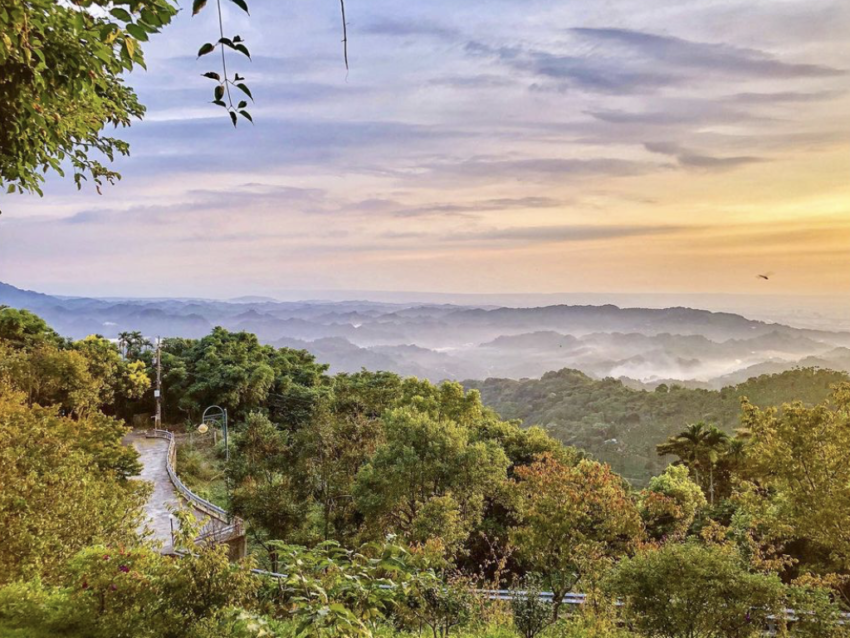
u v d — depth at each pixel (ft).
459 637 27.71
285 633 15.53
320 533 55.67
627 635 30.04
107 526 28.63
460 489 60.29
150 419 139.54
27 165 13.43
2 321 107.04
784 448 36.11
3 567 20.79
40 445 30.73
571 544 35.37
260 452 55.62
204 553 18.22
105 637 16.62
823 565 47.62
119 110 15.75
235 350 165.78
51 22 9.31
